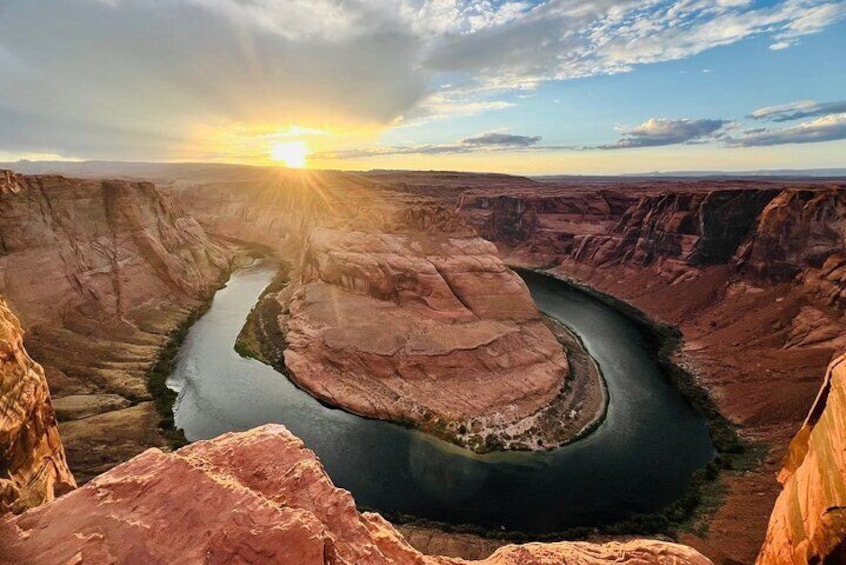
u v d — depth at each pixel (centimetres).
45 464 1562
